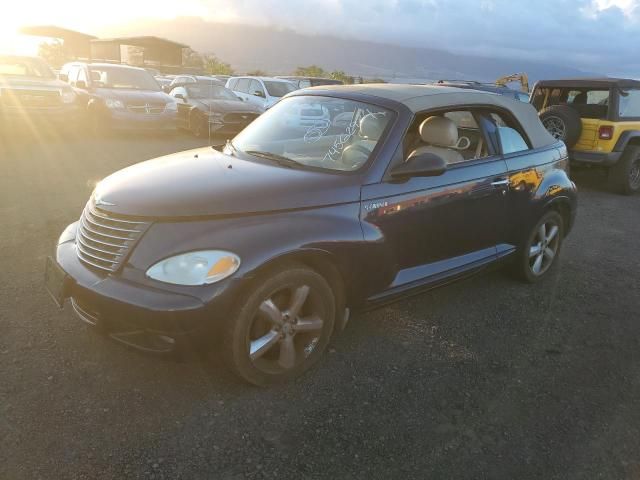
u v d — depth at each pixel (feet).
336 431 9.07
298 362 10.28
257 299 9.24
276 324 9.73
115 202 9.71
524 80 65.31
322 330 10.46
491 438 9.18
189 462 8.11
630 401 10.57
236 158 12.14
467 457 8.68
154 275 8.82
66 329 11.53
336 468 8.24
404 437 9.05
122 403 9.32
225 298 8.80
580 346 12.69
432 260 12.64
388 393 10.25
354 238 10.44
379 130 11.71
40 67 41.04
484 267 13.93
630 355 12.43
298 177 10.64
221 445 8.52
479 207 13.21
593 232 23.09
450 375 11.05
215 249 8.89
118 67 45.42
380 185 11.09
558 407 10.21
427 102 12.45
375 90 13.00
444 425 9.45
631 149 30.86
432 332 12.86
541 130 15.93
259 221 9.52
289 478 7.97
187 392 9.77
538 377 11.21
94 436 8.48
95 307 9.12
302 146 12.28
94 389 9.62
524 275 15.90
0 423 8.55
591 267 18.43
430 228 12.12
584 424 9.75
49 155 32.09
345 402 9.87
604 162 30.32
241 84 53.47
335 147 11.90
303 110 13.29
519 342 12.68
